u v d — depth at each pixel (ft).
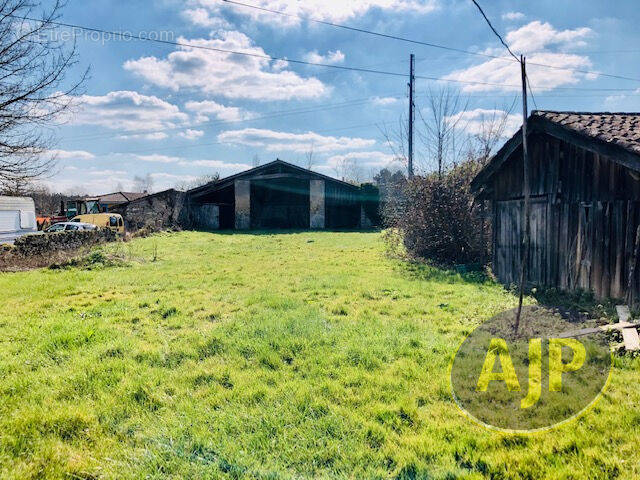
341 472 8.85
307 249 54.29
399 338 16.70
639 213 19.81
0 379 13.52
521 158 28.43
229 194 108.37
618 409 10.78
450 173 40.63
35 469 9.04
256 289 27.96
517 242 28.91
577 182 23.58
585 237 22.97
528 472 8.66
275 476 8.74
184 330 18.81
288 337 16.93
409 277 32.09
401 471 8.81
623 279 20.52
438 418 10.77
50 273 37.58
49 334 18.10
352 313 21.18
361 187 99.96
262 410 11.33
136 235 73.56
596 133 20.24
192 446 9.79
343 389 12.44
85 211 96.73
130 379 13.29
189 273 36.24
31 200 70.23
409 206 43.65
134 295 27.09
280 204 109.19
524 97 16.20
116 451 9.68
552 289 24.79
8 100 41.24
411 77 73.72
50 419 10.87
